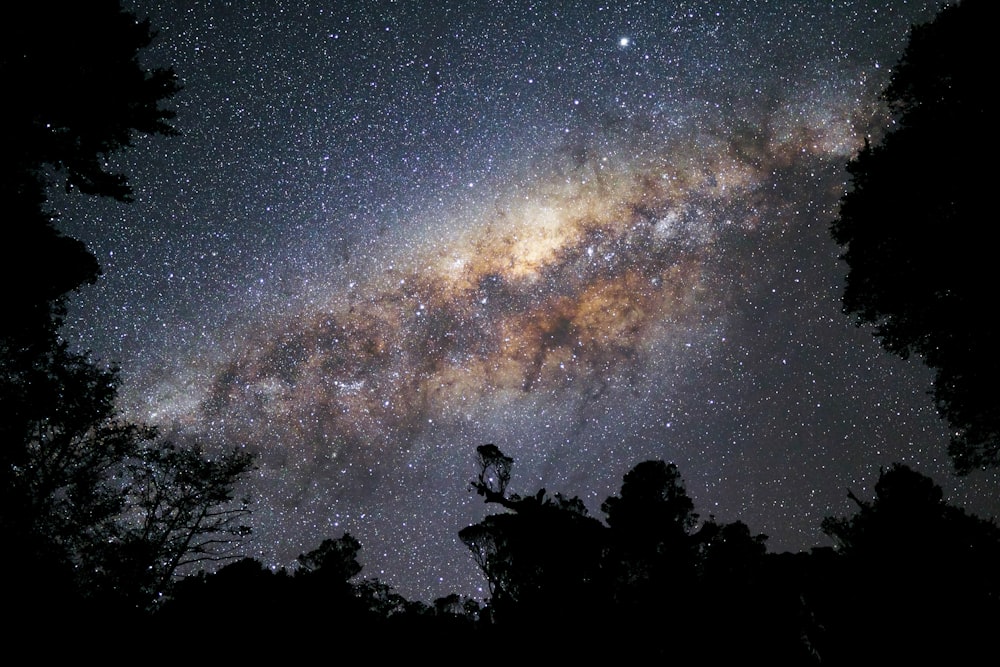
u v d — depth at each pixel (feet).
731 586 35.17
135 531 45.01
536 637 34.22
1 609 23.99
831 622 30.50
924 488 31.58
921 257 30.07
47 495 35.70
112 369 37.93
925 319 31.71
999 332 28.99
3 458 30.60
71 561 35.19
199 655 27.17
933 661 26.86
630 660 32.81
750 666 32.09
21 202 24.34
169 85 27.32
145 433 42.52
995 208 27.25
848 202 32.50
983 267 28.04
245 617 30.30
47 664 23.06
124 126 26.86
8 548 27.09
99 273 26.99
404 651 33.63
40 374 32.17
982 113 28.17
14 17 22.76
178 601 31.17
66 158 26.21
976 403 31.65
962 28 28.43
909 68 30.89
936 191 29.17
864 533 31.40
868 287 32.81
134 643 26.27
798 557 36.06
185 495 50.19
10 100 23.20
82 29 24.30
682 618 34.45
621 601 36.40
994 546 28.99
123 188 27.84
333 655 31.12
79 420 36.68
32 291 25.16
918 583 28.55
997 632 26.48
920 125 30.30
